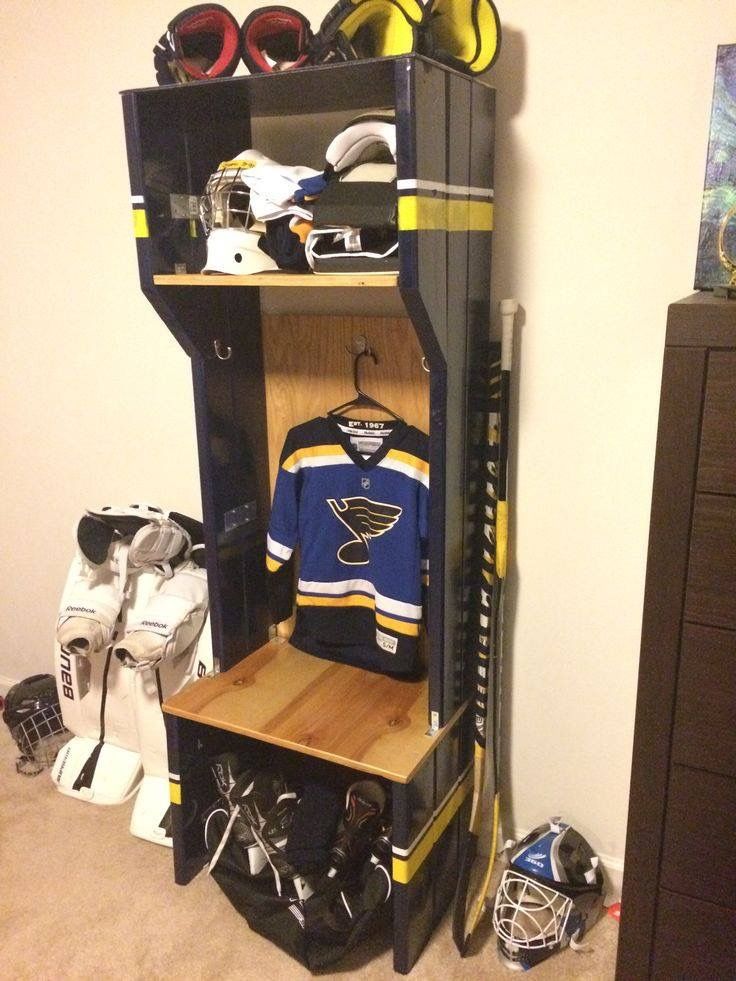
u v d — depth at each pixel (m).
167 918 1.89
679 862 1.47
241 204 1.64
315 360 1.95
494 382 1.77
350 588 1.96
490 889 1.98
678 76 1.52
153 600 2.06
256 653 2.06
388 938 1.84
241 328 1.91
